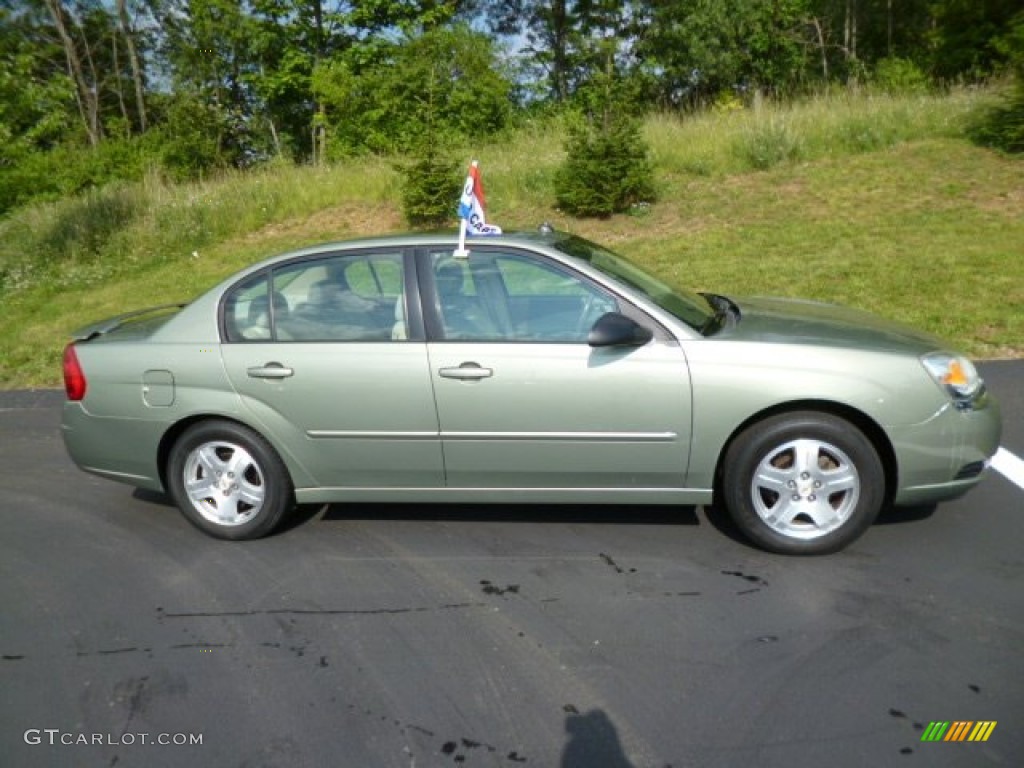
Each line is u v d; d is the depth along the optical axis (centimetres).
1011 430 536
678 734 273
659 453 387
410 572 394
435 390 395
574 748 270
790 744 266
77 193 1955
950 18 1856
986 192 1137
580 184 1238
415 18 2512
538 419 390
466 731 281
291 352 410
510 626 343
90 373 436
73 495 516
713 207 1230
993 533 402
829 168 1315
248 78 2620
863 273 905
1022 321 746
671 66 2859
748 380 372
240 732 286
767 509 387
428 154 1301
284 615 361
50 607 376
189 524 464
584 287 396
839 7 2708
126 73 3444
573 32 3080
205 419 429
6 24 2447
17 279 1272
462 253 409
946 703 281
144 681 317
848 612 339
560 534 425
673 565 387
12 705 305
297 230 1393
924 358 374
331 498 429
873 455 372
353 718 290
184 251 1353
